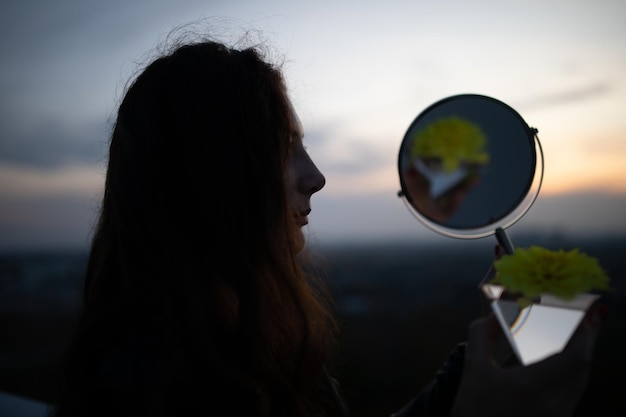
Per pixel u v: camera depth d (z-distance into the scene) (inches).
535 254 22.1
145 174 27.8
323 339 33.8
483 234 34.1
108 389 23.7
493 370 19.2
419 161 34.6
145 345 25.1
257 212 28.0
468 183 33.8
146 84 29.8
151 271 26.3
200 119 28.1
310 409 30.1
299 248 33.9
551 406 18.4
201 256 27.0
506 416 18.4
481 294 24.7
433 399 34.0
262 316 26.8
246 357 25.8
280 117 30.3
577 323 20.1
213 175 27.6
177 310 24.9
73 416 24.1
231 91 28.8
